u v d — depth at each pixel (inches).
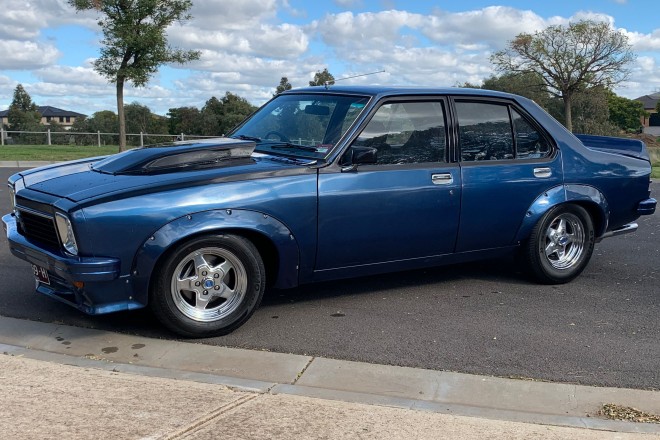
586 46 1663.4
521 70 1727.4
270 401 134.4
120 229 157.6
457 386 147.9
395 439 120.0
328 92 213.9
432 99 207.5
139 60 779.4
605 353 170.1
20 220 180.1
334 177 184.7
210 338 174.4
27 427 120.3
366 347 170.7
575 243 235.5
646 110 4909.0
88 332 175.8
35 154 851.4
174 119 1716.3
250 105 1672.0
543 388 148.0
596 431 126.6
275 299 211.0
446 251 210.5
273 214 174.7
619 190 241.0
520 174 217.8
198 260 169.9
